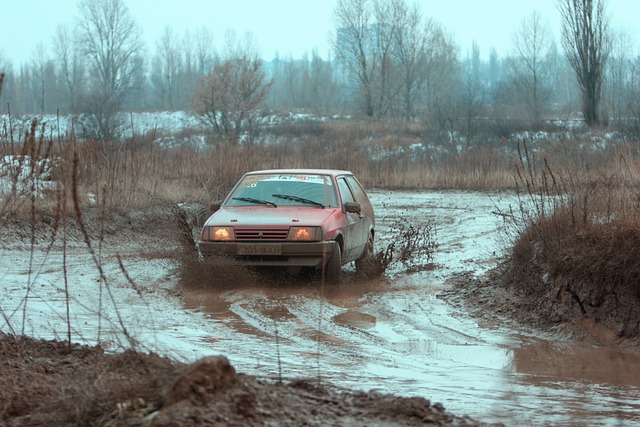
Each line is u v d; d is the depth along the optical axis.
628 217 9.27
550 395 6.25
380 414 4.91
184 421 4.33
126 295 10.48
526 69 78.94
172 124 68.12
